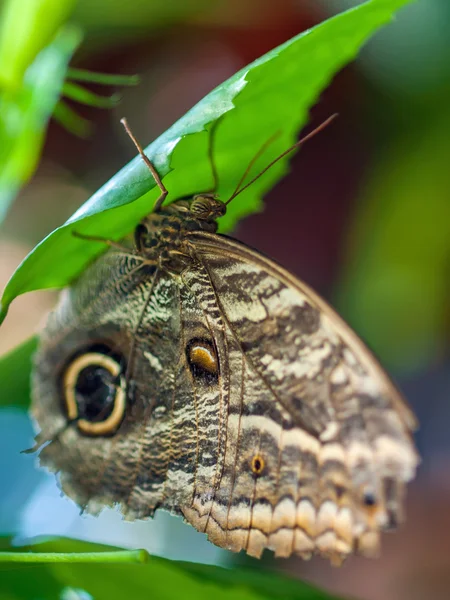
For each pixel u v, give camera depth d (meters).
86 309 0.30
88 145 0.47
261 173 0.31
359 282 0.49
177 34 0.45
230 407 0.31
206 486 0.31
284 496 0.30
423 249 0.48
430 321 0.50
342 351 0.30
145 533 0.44
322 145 0.47
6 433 0.32
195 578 0.30
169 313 0.31
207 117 0.27
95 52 0.45
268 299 0.30
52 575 0.30
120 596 0.30
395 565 0.48
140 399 0.31
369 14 0.28
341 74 0.45
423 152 0.46
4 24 0.31
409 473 0.29
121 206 0.27
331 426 0.30
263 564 0.46
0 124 0.32
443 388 0.54
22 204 0.51
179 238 0.30
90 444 0.31
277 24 0.45
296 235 0.48
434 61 0.45
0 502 0.32
